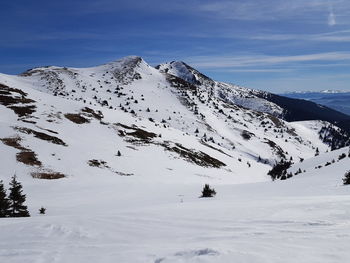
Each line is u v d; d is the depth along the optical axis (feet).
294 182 123.85
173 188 159.12
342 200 49.62
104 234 34.88
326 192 79.97
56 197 137.69
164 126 473.26
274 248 24.18
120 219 42.86
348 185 89.86
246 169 397.19
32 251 28.86
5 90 338.75
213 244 26.68
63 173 206.39
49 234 35.94
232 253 23.17
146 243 29.96
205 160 349.61
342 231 29.09
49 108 335.88
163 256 24.25
